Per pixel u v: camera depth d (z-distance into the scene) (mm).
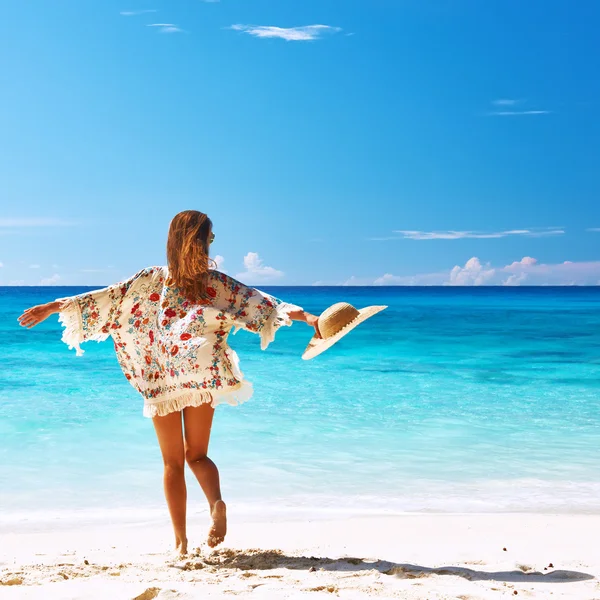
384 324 34625
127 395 11305
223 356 3701
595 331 28922
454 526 4891
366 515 5297
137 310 3826
